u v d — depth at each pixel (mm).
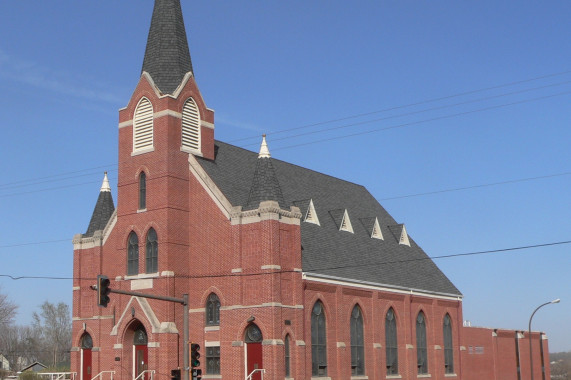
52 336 151500
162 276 46438
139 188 49469
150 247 48156
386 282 58406
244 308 44750
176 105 49250
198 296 47312
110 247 52094
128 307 47469
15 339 157125
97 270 52062
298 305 45875
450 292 67688
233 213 46188
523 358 79375
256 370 43625
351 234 61062
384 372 55781
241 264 45438
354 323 53875
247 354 44719
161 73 50406
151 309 46562
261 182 46531
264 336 43562
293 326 45250
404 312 59906
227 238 46469
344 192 68312
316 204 60812
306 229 54375
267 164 47031
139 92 50312
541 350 84188
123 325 47531
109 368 49500
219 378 45219
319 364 48812
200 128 51094
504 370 74938
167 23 52094
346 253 56844
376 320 55875
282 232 45688
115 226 51688
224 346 45344
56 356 145125
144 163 49156
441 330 65062
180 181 48531
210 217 47625
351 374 52031
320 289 49844
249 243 45375
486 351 72250
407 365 58875
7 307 122562
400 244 67938
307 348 47312
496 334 74500
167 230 46969
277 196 46344
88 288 52688
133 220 49156
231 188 50250
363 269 56906
